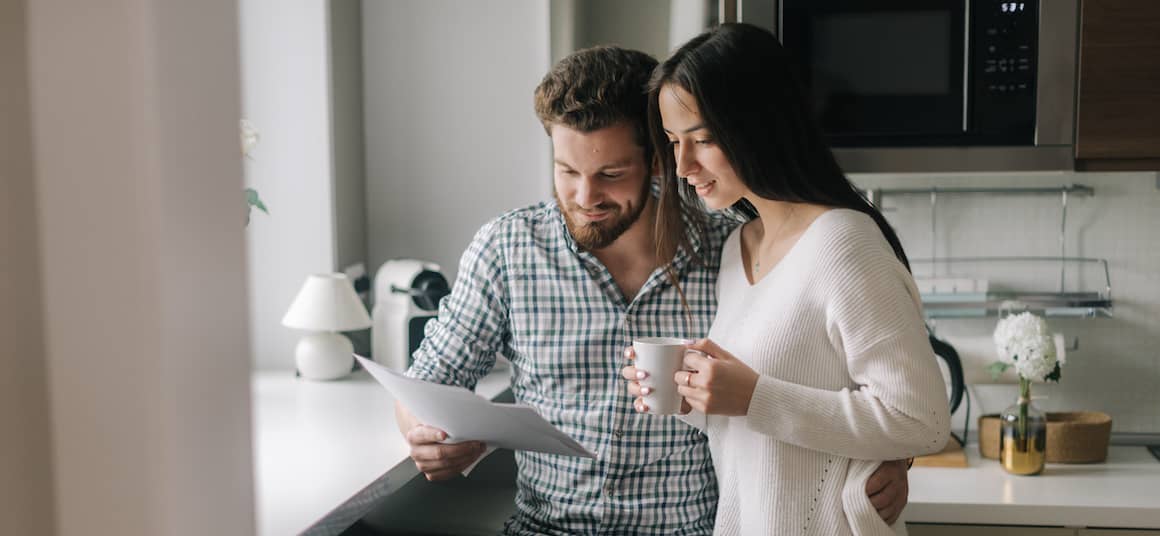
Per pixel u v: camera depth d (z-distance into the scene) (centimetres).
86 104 64
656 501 151
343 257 260
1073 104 211
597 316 153
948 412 136
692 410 147
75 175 65
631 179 145
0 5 64
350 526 144
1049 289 256
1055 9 208
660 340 139
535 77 263
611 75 142
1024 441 222
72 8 63
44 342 66
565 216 151
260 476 158
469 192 269
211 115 69
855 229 135
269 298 254
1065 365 257
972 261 258
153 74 63
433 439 149
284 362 256
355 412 206
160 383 65
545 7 260
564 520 154
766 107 135
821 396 132
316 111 249
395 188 273
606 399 152
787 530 137
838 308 132
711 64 133
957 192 256
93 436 66
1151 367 254
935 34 211
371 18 269
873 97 214
